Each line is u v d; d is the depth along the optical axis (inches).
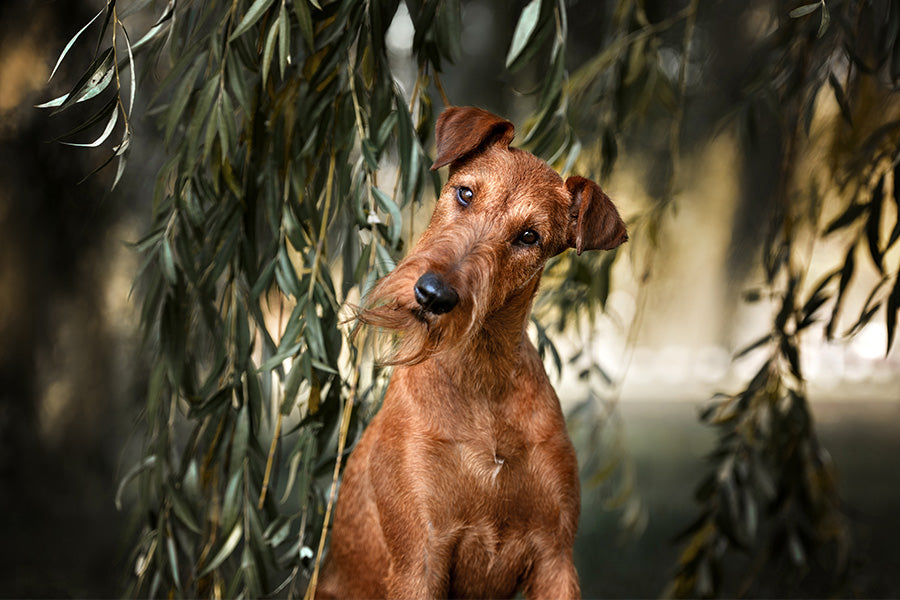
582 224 86.6
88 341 223.9
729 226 358.6
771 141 207.8
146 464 103.7
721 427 161.8
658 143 226.4
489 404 88.3
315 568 90.4
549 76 99.6
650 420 547.2
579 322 151.5
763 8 213.6
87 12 166.2
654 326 713.0
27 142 174.2
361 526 96.9
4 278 209.2
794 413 147.6
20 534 212.7
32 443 232.4
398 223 94.0
